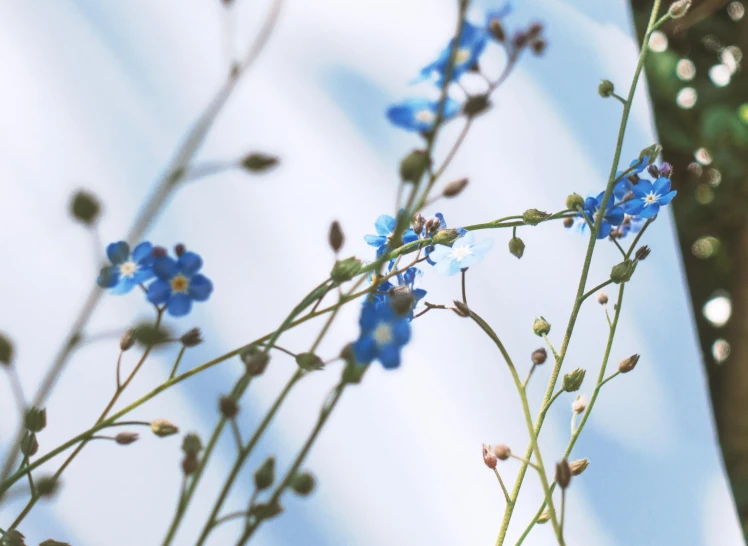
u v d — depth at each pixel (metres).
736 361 0.72
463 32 0.31
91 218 0.30
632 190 0.37
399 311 0.31
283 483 0.31
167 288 0.33
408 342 0.31
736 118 0.72
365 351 0.31
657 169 0.38
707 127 0.72
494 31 0.31
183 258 0.33
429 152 0.31
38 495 0.33
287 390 0.31
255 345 0.33
